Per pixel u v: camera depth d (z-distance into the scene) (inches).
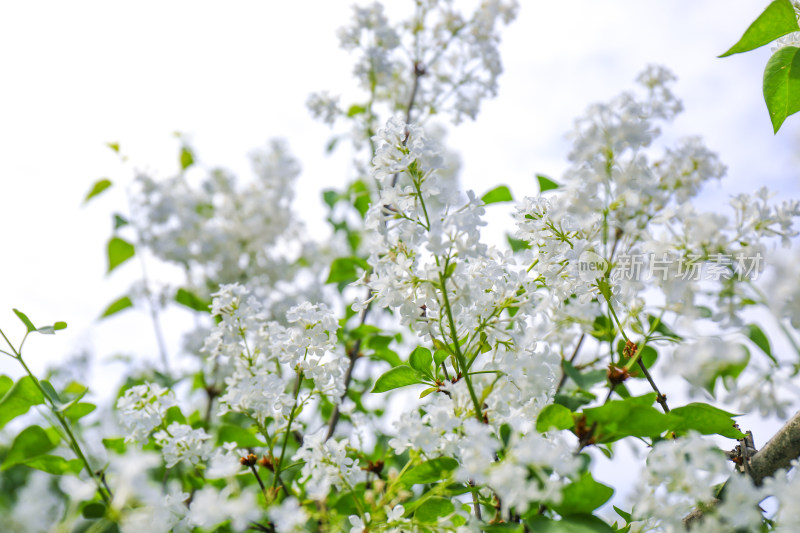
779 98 22.8
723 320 19.9
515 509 21.0
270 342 25.5
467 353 22.9
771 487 19.4
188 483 27.7
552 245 22.8
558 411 21.1
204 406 36.2
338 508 24.2
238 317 25.4
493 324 22.4
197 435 25.0
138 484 18.4
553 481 19.7
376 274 22.9
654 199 24.1
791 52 22.8
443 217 21.4
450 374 23.7
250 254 44.4
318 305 24.6
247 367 25.4
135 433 24.9
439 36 39.3
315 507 23.9
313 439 23.0
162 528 19.1
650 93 27.7
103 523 19.4
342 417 31.9
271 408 24.8
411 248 22.1
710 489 20.2
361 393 33.5
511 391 22.4
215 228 43.6
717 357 19.2
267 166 46.5
